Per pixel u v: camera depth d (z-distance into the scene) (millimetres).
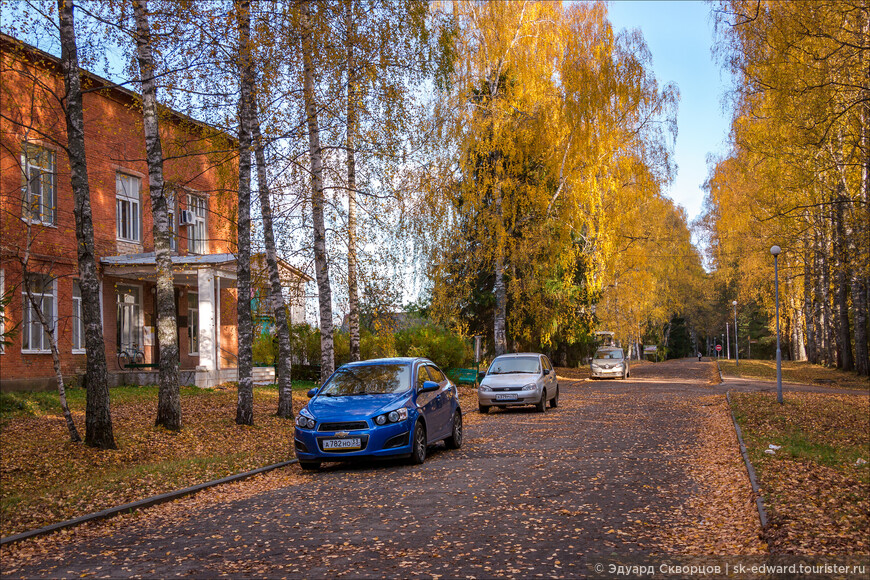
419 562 5883
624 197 34500
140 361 26844
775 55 21469
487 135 29234
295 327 29156
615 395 26906
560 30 31078
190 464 11602
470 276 29969
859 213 24000
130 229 26609
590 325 38594
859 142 22188
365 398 11898
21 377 21312
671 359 91250
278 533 7121
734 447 12438
